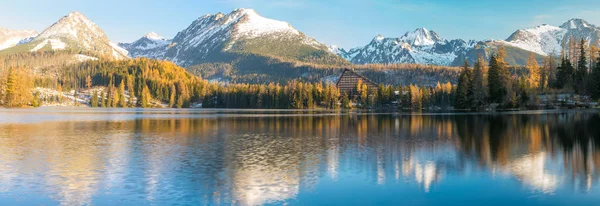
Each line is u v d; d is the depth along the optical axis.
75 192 26.39
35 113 132.50
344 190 26.92
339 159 38.19
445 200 24.70
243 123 86.69
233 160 37.78
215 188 27.47
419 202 24.38
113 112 154.38
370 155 40.41
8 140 52.59
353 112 156.12
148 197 25.34
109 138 55.59
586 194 25.59
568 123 73.88
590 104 121.19
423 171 32.41
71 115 121.25
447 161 36.56
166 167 34.38
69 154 41.03
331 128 72.50
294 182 29.06
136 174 31.58
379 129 69.56
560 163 34.97
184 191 26.72
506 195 25.58
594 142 48.03
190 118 108.31
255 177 30.64
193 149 44.91
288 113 146.88
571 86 132.25
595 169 32.44
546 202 24.14
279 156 40.06
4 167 34.06
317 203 24.20
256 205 23.83
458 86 144.62
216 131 66.75
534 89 133.38
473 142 49.56
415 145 47.62
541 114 100.69
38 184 28.36
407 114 129.25
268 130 68.56
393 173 31.78
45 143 49.62
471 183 28.47
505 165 34.41
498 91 130.12
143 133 62.84
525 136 54.94
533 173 31.25
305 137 57.12
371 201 24.56
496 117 93.81
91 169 33.41
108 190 26.88
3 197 25.22
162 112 159.62
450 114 115.38
